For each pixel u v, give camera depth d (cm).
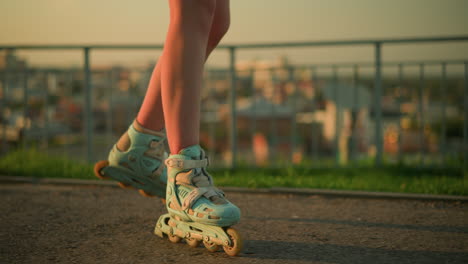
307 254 151
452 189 263
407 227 191
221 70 405
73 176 323
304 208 232
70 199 254
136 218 208
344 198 260
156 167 186
